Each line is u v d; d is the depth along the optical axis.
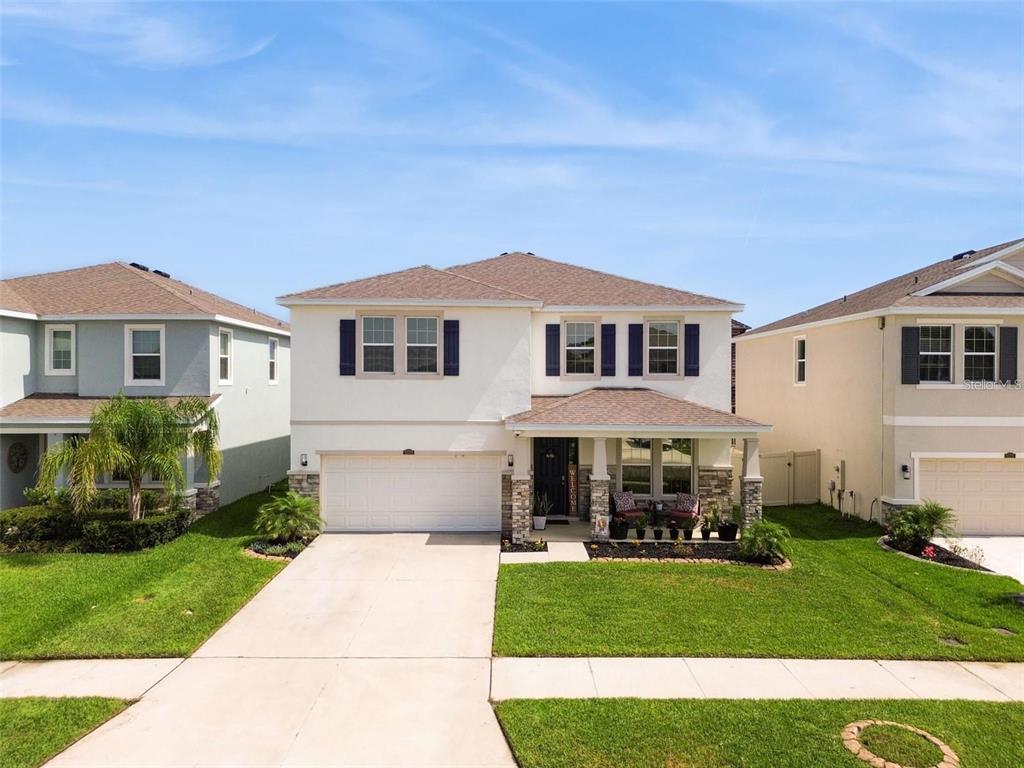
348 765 6.86
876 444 17.78
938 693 8.40
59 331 19.25
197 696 8.35
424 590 12.48
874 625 10.59
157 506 17.48
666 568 13.63
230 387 20.59
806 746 7.09
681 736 7.30
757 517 15.91
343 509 17.39
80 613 11.17
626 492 18.05
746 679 8.76
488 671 9.05
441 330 17.30
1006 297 17.12
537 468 18.36
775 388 24.20
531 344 18.30
